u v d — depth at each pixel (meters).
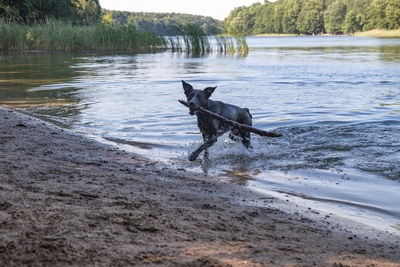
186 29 38.97
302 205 4.44
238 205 4.24
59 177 4.34
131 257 2.48
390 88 14.02
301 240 3.30
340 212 4.27
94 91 13.14
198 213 3.67
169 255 2.58
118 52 35.81
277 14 192.75
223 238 3.06
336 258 2.93
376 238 3.56
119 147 6.85
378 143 7.09
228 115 6.79
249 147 7.04
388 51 40.44
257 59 28.95
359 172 5.67
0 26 34.94
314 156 6.47
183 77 16.95
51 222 2.85
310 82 15.62
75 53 33.34
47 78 16.53
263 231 3.41
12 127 7.45
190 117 9.39
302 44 67.12
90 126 8.41
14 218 2.84
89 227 2.87
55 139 6.86
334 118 9.16
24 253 2.38
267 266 2.58
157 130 8.23
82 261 2.37
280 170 5.84
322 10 178.25
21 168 4.51
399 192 4.91
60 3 59.41
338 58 30.00
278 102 11.26
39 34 36.06
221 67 22.06
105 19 101.94
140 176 5.04
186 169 5.82
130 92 12.91
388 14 135.38
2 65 22.17
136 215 3.27
